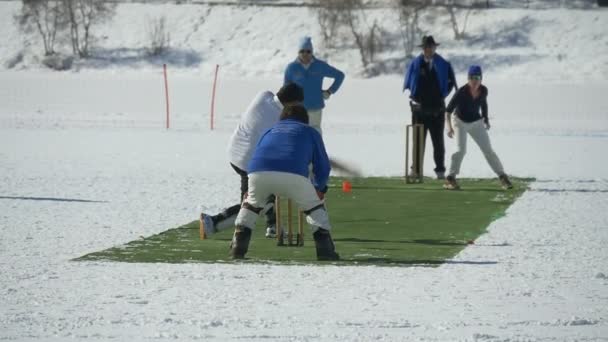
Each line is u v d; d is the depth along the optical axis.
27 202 56.09
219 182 66.12
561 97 179.88
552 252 40.94
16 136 100.50
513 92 193.38
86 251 41.31
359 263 38.91
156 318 29.27
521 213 52.62
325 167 40.12
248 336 27.09
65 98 171.00
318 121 61.25
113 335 27.23
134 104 159.62
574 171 74.38
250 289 33.72
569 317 29.36
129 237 45.00
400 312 30.16
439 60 69.19
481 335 26.92
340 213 53.12
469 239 44.66
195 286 34.19
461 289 33.72
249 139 44.56
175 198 58.31
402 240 44.62
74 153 85.06
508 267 37.75
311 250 42.28
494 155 63.31
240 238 39.88
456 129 63.09
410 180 67.75
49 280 35.09
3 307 30.75
